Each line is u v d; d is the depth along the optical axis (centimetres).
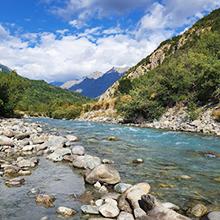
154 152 1927
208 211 888
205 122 3909
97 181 1112
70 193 1012
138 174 1324
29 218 791
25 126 3141
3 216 801
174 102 5306
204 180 1241
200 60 5775
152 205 809
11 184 1083
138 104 5441
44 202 910
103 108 7950
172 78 5550
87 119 7500
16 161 1438
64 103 11006
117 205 892
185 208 914
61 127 3750
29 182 1125
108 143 2294
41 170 1316
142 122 5297
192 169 1442
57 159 1523
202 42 7919
